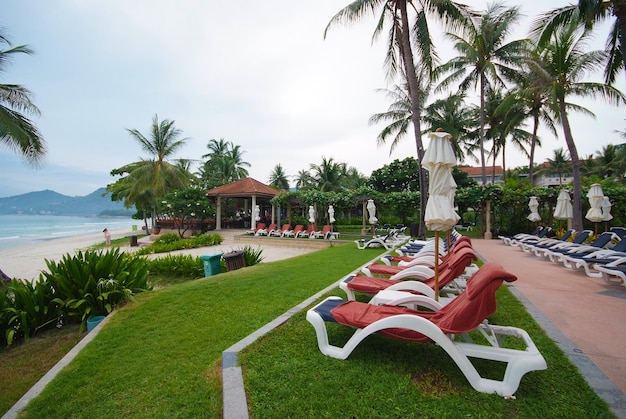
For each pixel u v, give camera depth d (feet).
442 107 73.72
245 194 79.71
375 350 9.86
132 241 65.16
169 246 49.49
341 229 84.84
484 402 7.15
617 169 111.55
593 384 7.71
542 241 33.04
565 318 12.57
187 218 78.07
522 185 61.87
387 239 41.32
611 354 9.34
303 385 7.95
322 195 66.69
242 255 28.50
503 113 66.74
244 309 14.75
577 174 41.60
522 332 8.68
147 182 86.28
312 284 19.10
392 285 13.19
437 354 9.53
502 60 62.03
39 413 7.97
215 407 7.45
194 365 9.74
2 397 10.09
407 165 97.96
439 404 7.13
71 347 13.66
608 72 33.63
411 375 8.38
